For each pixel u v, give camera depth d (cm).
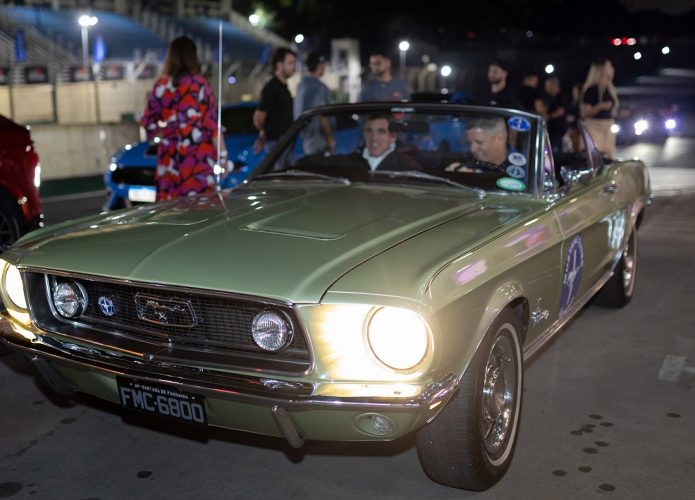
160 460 352
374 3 4669
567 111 1120
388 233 323
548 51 6506
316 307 271
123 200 852
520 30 7206
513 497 315
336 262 292
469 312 291
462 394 294
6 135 598
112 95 2495
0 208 592
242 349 291
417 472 338
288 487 328
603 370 449
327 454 355
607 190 473
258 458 353
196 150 562
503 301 312
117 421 391
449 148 427
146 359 296
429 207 371
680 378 437
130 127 1571
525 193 399
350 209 364
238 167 835
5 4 2961
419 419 271
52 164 1431
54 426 386
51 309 331
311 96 828
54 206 1128
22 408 407
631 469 336
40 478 337
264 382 277
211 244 317
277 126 784
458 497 317
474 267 300
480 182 409
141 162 827
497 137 415
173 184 569
